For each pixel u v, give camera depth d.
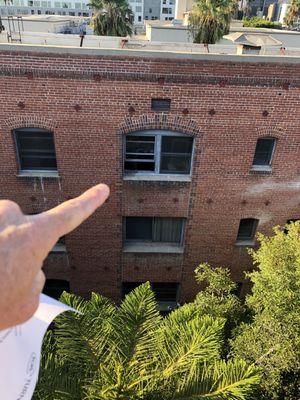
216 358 8.03
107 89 10.92
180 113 11.44
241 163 12.60
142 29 49.78
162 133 12.00
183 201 13.41
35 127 11.52
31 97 10.91
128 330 7.52
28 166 12.55
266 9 105.25
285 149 12.41
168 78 10.80
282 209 13.84
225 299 12.28
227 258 14.92
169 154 12.53
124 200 13.24
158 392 6.55
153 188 13.02
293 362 9.28
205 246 14.59
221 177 12.89
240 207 13.66
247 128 11.85
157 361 7.41
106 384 6.03
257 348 9.78
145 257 14.85
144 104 11.22
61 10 106.56
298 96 11.34
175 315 10.02
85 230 13.95
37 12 106.38
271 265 9.98
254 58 10.63
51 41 22.61
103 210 13.45
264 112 11.56
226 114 11.54
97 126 11.57
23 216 1.50
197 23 26.31
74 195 12.93
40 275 1.52
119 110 11.30
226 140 12.06
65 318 7.12
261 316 10.33
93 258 14.71
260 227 14.25
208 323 8.86
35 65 10.40
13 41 20.42
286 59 10.71
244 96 11.24
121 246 14.51
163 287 16.34
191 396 6.44
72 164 12.28
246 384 6.53
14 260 1.36
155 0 111.44
